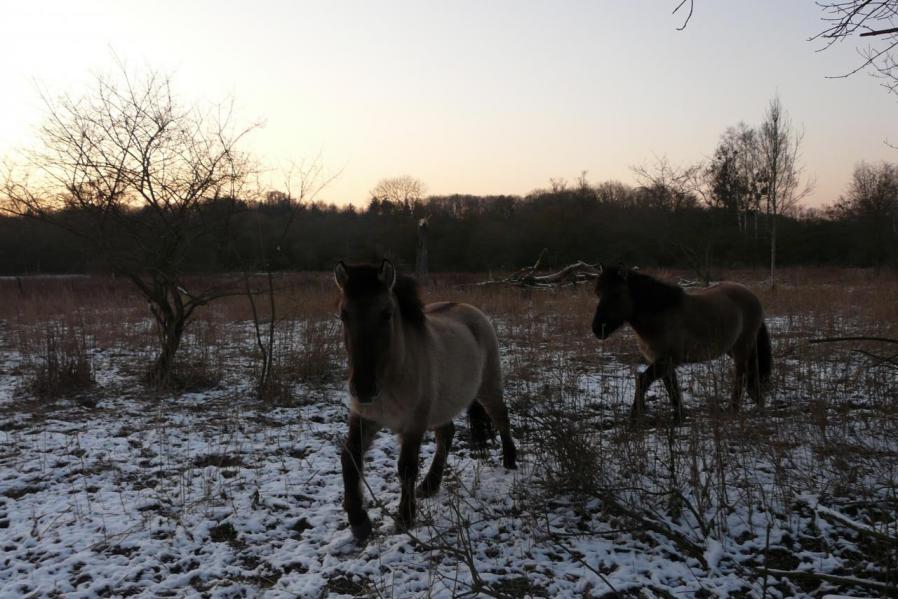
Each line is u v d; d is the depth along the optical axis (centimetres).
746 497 405
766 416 534
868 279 2484
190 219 776
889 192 3441
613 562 339
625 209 3900
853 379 609
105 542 361
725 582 316
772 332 1045
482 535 370
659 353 622
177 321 771
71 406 671
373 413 369
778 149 2080
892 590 292
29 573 329
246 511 406
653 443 501
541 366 791
